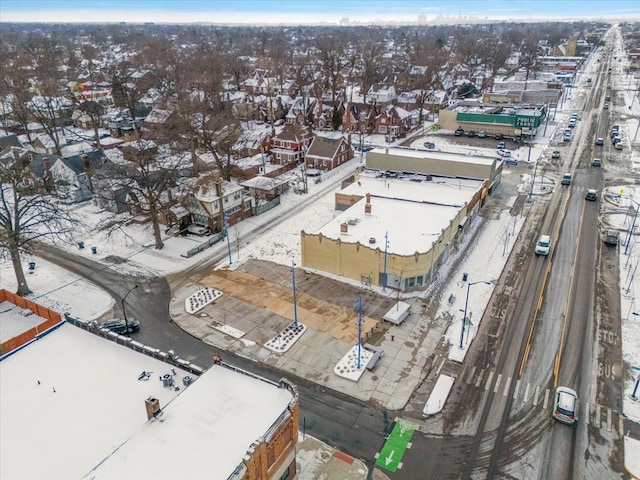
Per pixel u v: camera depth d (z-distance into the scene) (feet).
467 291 165.99
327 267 186.70
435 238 180.75
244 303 168.96
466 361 138.82
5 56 631.15
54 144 333.21
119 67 633.20
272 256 201.98
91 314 164.04
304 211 247.91
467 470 105.09
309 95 512.22
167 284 182.91
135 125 363.35
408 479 103.19
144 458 79.56
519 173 303.07
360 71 643.45
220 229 226.17
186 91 445.78
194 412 89.15
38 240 219.41
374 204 215.72
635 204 249.14
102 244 216.95
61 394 101.14
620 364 136.46
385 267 171.73
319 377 133.49
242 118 439.22
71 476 81.82
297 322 156.66
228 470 77.25
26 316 144.25
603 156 332.19
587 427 115.55
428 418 119.24
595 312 160.66
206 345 147.74
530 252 202.28
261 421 87.04
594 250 203.00
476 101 468.75
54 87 433.07
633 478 102.63
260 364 139.03
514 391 127.13
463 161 252.01
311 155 318.45
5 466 83.97
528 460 107.14
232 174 290.35
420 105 452.76
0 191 179.22
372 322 156.76
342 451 110.32
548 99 495.41
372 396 126.41
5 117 399.44
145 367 109.81
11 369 108.68
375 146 368.27
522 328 152.97
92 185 255.70
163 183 216.95
